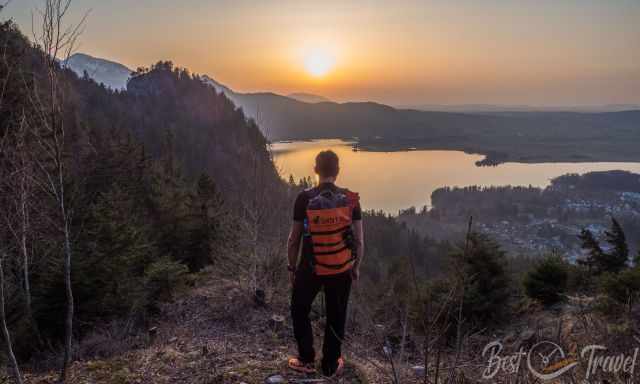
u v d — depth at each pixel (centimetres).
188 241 1797
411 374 327
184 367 380
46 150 341
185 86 14788
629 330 314
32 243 512
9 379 364
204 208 1905
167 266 838
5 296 577
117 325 608
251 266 722
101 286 750
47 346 645
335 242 314
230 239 809
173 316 635
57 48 327
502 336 676
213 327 561
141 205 2122
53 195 371
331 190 321
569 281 879
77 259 747
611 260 1811
